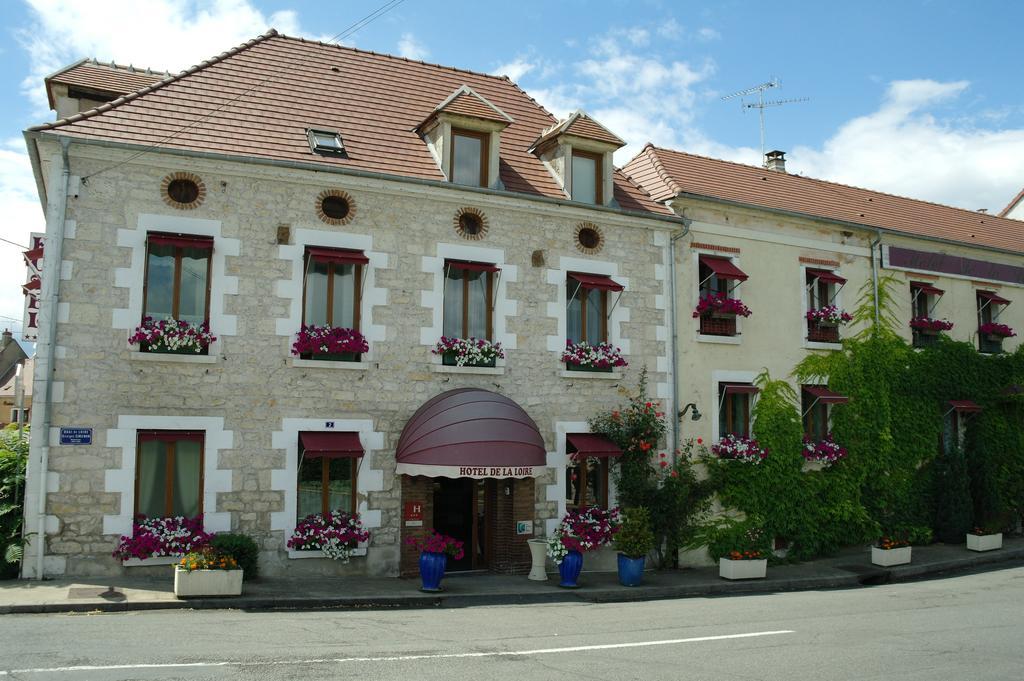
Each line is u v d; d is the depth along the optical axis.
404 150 16.89
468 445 14.41
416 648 9.46
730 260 19.98
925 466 22.86
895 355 22.27
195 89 15.88
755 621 11.99
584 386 17.52
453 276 16.64
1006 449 24.31
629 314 18.25
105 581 12.84
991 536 21.47
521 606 13.43
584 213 17.78
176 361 13.91
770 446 19.50
